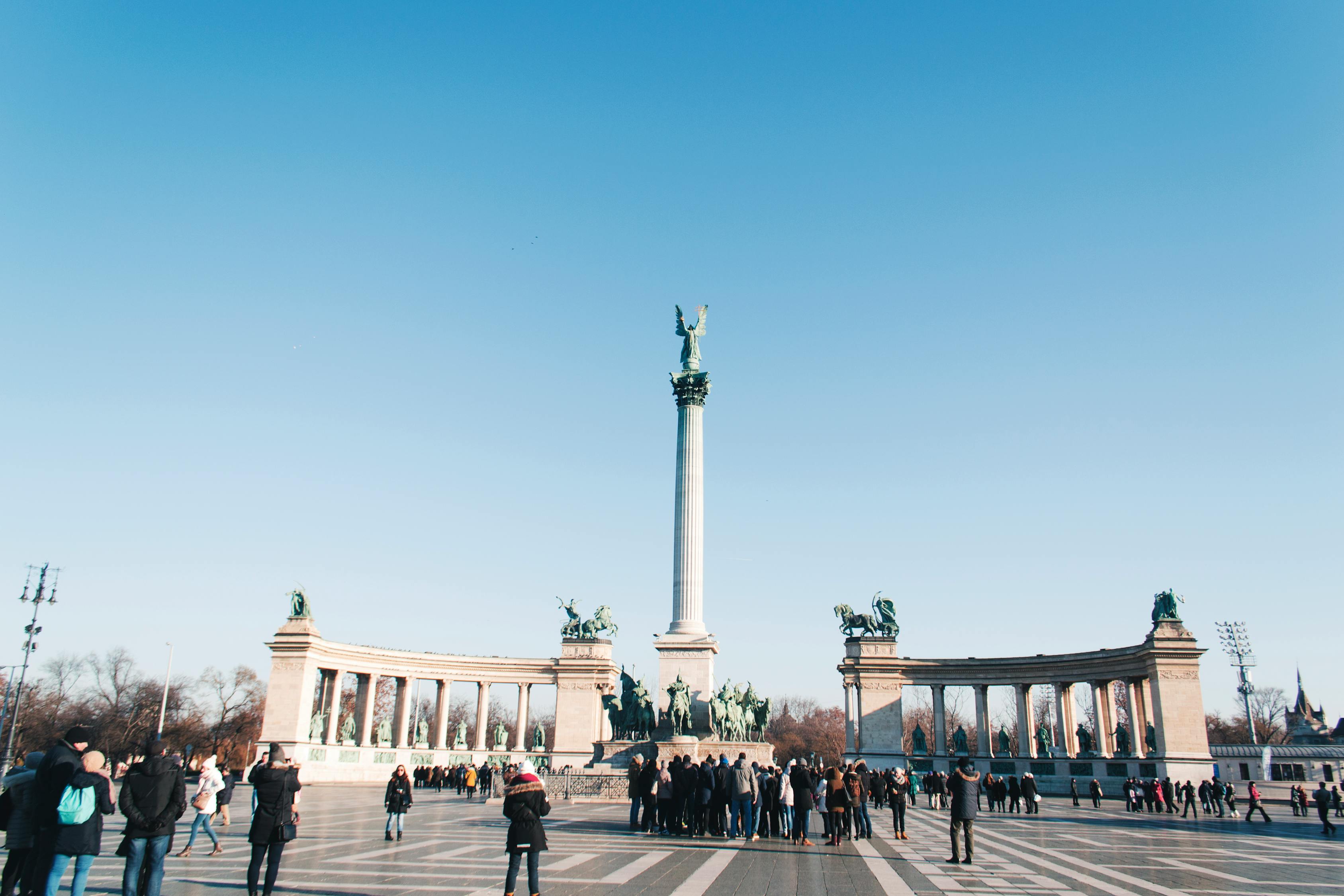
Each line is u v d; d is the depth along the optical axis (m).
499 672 110.00
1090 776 89.19
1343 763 92.88
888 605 104.25
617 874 24.89
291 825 19.81
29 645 81.50
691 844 33.25
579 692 108.12
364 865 26.52
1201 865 30.66
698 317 89.06
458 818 46.34
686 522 80.12
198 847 32.12
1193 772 81.25
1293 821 59.41
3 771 78.06
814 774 42.84
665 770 37.81
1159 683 84.12
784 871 26.34
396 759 100.25
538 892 19.55
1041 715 164.75
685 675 76.25
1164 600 86.88
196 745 135.00
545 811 20.12
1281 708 167.25
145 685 136.50
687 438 82.69
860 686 102.12
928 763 98.56
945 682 101.50
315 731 92.00
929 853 32.88
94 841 15.99
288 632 93.25
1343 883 26.48
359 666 100.44
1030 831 45.56
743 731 74.00
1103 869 29.19
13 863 16.84
